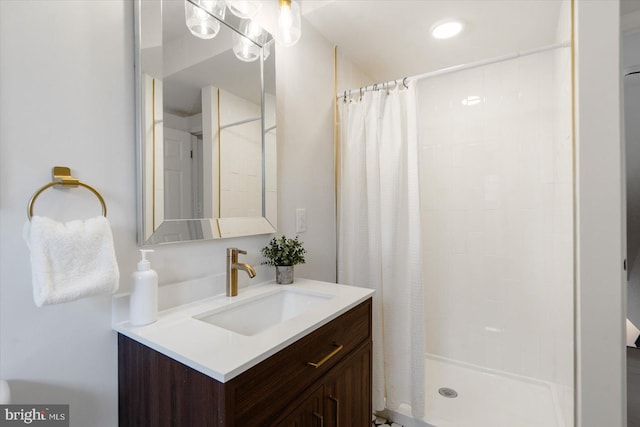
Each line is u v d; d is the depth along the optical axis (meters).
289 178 1.58
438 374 2.12
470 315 2.20
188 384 0.73
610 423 1.18
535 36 1.81
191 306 1.09
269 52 1.43
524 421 1.66
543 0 1.49
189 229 1.09
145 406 0.84
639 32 1.49
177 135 1.06
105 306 0.90
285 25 1.21
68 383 0.83
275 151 1.45
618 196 1.16
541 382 1.98
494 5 1.53
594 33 1.18
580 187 1.21
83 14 0.86
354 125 1.82
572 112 1.31
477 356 2.18
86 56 0.86
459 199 2.22
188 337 0.84
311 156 1.73
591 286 1.20
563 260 1.61
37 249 0.71
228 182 1.24
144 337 0.84
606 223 1.18
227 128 1.24
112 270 0.82
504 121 2.07
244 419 0.72
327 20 1.67
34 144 0.77
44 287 0.71
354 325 1.19
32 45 0.77
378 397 1.66
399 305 1.68
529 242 2.02
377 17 1.64
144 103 0.97
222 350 0.77
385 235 1.69
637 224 1.57
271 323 1.28
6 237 0.74
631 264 1.59
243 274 1.33
